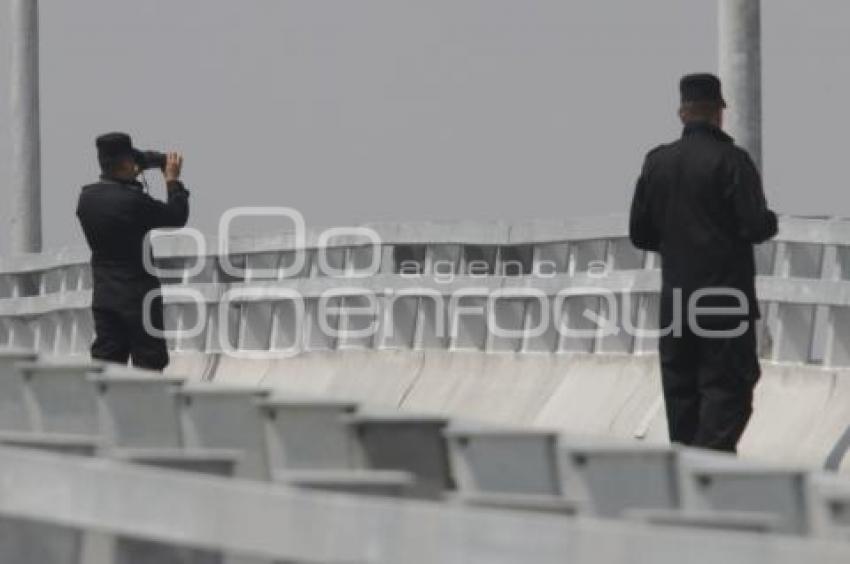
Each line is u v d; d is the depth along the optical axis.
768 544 16.75
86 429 29.09
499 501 20.55
